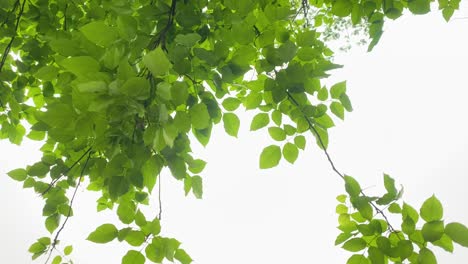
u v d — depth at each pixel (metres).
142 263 1.48
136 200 2.34
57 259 2.20
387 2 2.12
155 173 1.70
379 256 1.56
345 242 1.65
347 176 1.69
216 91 2.02
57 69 1.64
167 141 1.35
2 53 2.94
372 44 2.26
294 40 2.26
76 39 1.42
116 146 1.59
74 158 2.29
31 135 2.59
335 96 1.92
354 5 2.17
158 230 1.48
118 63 1.30
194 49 1.64
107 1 2.35
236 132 1.96
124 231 1.48
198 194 1.91
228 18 1.78
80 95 1.21
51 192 2.43
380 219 1.63
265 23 1.81
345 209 1.99
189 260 1.52
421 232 1.42
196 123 1.55
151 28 1.92
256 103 2.01
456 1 2.25
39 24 2.59
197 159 1.92
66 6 2.60
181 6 1.89
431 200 1.44
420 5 2.18
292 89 1.80
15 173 2.36
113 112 1.27
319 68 1.80
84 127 1.35
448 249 1.45
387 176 1.62
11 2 2.60
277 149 1.99
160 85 1.25
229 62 1.74
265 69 1.74
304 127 1.96
